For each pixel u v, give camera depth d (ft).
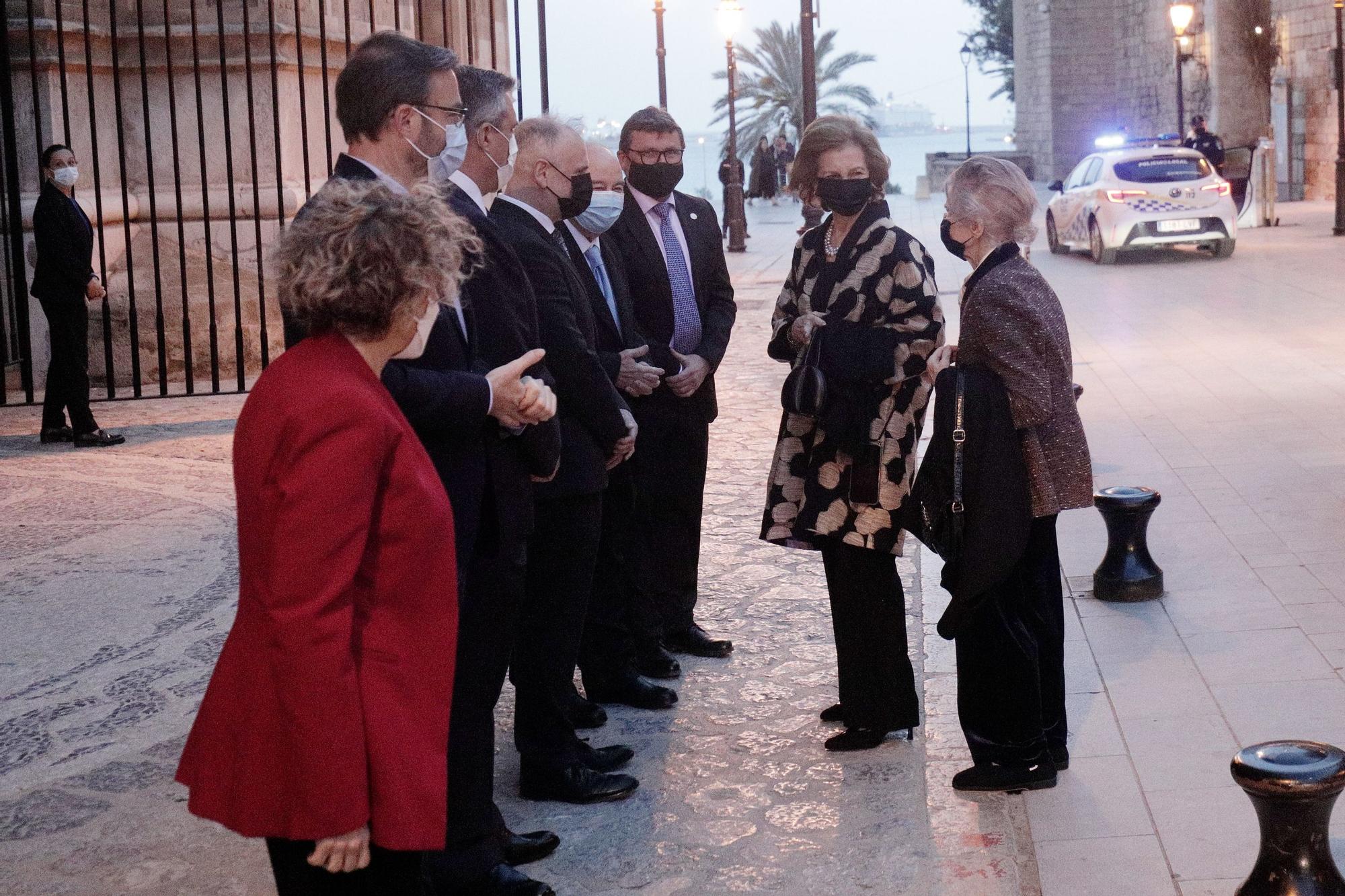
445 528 7.75
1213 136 84.33
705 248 16.96
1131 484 24.61
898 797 13.05
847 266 13.60
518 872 11.30
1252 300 49.01
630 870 11.86
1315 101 101.71
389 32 10.60
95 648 17.81
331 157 43.24
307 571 7.10
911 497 12.57
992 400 12.26
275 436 7.28
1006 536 12.17
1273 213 79.10
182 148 40.78
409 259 7.61
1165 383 34.14
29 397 36.65
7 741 14.93
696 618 18.63
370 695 7.38
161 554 22.17
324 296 7.52
